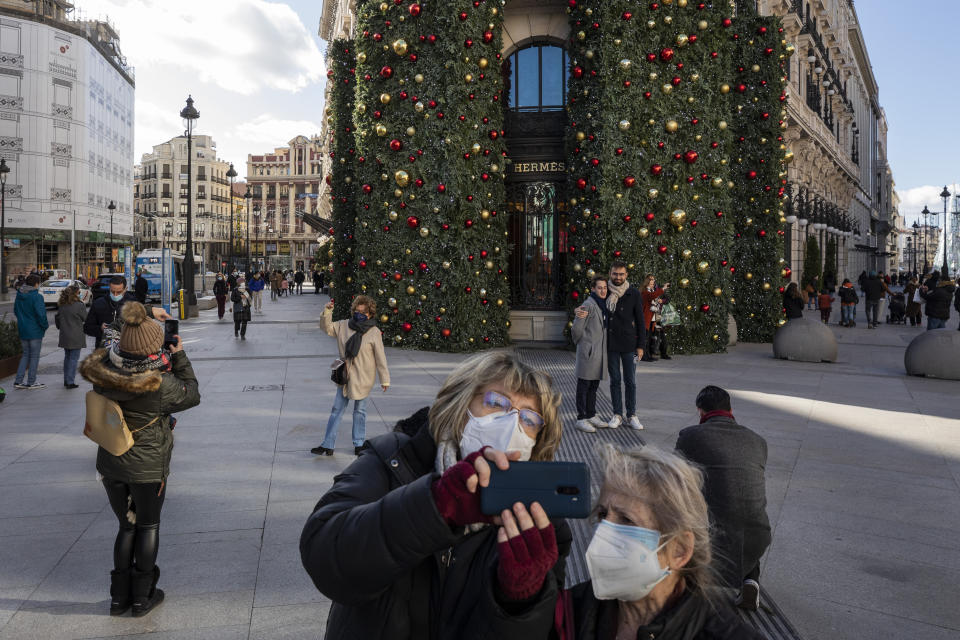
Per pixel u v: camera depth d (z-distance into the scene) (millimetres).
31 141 62750
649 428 7457
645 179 13891
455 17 13906
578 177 14312
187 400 3551
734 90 16906
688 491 1356
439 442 1534
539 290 16297
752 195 16984
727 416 3270
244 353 14531
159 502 3469
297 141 127125
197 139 120750
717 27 14500
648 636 1321
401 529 1194
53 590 3688
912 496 5246
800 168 33375
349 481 1517
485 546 1451
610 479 1410
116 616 3406
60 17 67062
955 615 3430
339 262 18266
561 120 16094
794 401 9047
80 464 6141
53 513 4859
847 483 5566
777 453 6477
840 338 18453
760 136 16938
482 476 1180
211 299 34906
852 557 4137
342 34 37594
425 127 14266
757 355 14336
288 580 3822
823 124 38469
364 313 6449
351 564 1251
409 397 9242
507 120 16344
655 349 13391
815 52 32812
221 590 3697
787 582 3801
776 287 16922
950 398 9367
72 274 60875
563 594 1486
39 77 62938
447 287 14234
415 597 1438
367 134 14969
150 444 3367
